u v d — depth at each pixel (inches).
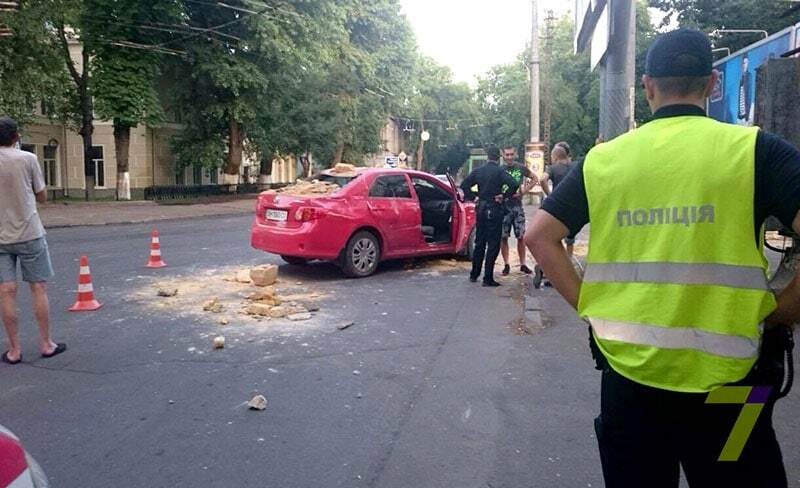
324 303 339.0
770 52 505.0
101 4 1112.2
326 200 397.1
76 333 277.7
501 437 176.1
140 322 296.7
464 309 325.1
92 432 179.3
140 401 201.5
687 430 82.6
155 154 1620.3
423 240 443.5
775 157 78.4
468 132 2674.7
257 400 195.8
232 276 413.1
